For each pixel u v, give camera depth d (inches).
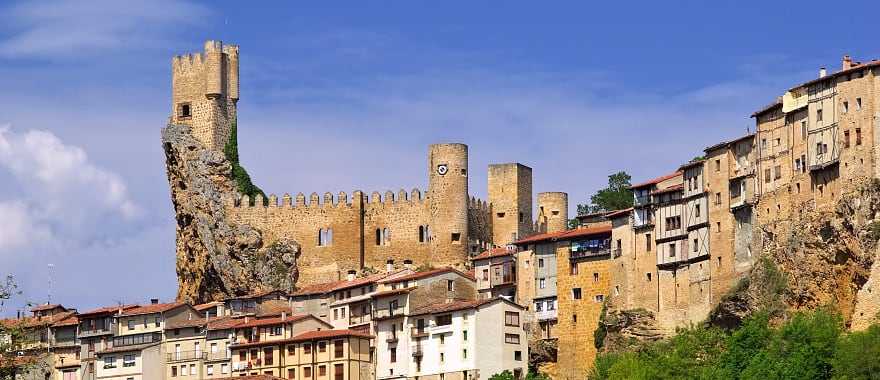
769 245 7234.3
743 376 6628.9
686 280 7588.6
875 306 6806.1
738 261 7381.9
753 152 7411.4
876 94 6914.4
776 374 6535.4
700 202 7578.7
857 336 6565.0
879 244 6820.9
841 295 6968.5
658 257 7726.4
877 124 6899.6
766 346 6875.0
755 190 7357.3
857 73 6983.3
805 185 7145.7
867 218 6870.1
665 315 7662.4
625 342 7687.0
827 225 6998.0
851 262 6914.4
